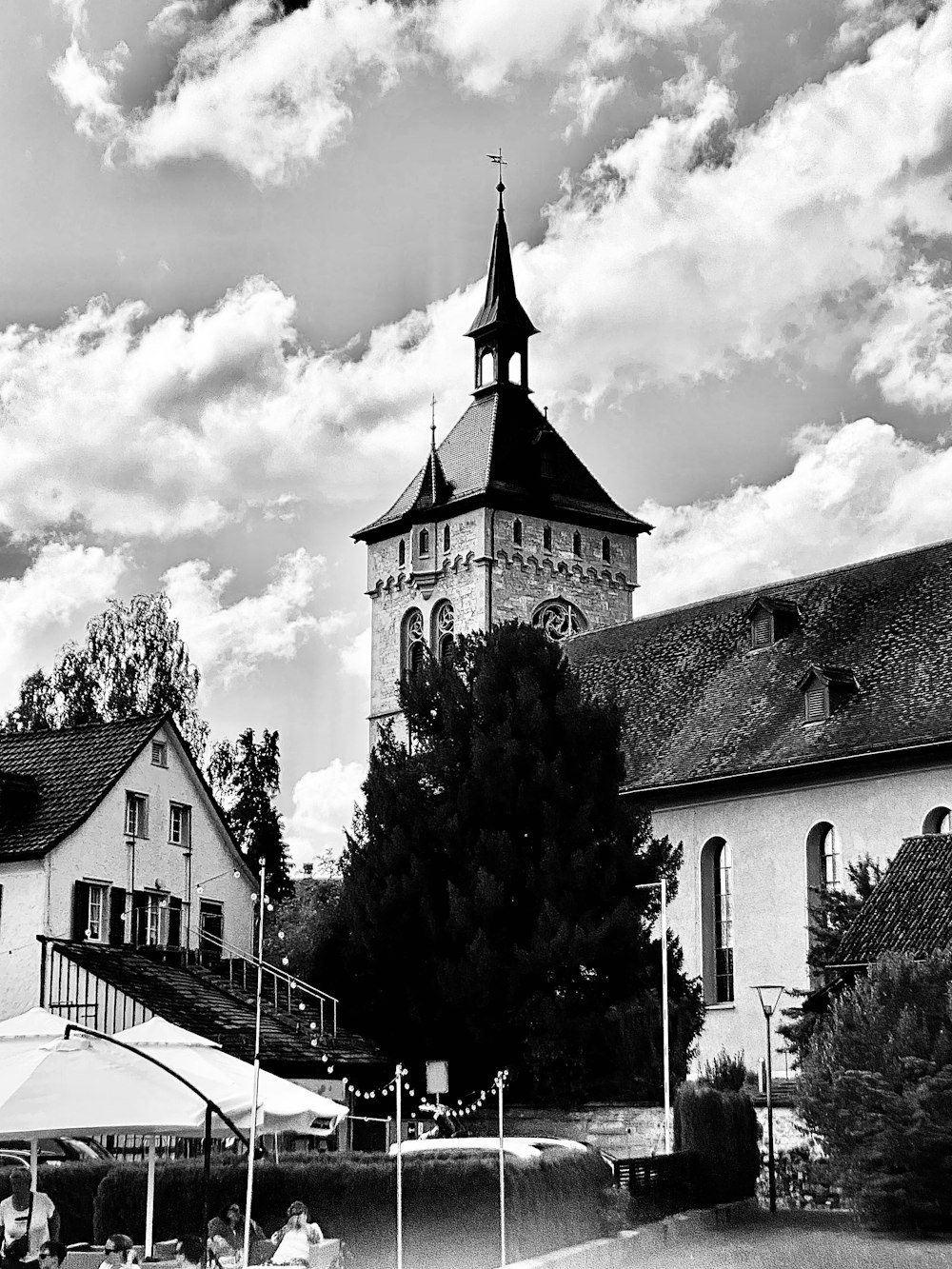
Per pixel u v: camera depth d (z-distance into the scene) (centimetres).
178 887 4828
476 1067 4225
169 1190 2438
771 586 6166
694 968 5134
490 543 8244
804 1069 3216
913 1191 2967
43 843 4312
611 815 4356
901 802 4716
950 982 3050
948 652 5025
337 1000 4447
